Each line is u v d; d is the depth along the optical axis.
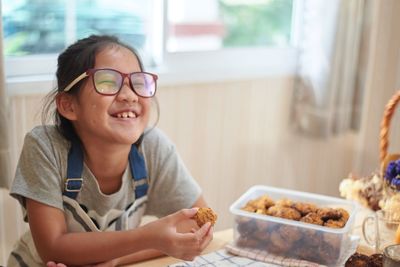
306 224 1.18
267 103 2.24
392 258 1.00
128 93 1.17
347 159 2.53
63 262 1.15
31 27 1.78
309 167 2.44
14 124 1.65
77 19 1.88
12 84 1.62
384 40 2.33
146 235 1.10
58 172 1.22
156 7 1.98
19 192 1.18
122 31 1.98
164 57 2.00
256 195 1.41
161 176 1.35
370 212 1.45
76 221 1.24
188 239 1.08
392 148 2.41
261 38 2.31
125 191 1.28
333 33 2.18
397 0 2.32
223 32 2.22
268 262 1.19
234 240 1.25
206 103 2.07
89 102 1.16
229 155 2.19
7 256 1.72
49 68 1.77
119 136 1.16
